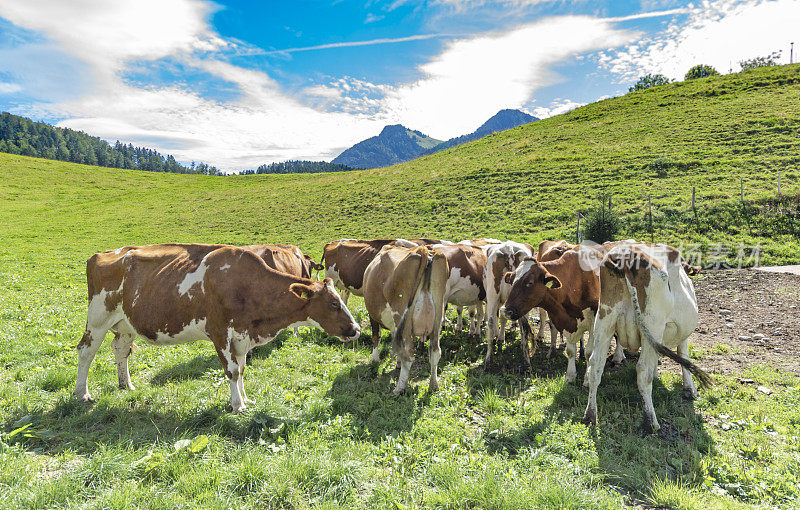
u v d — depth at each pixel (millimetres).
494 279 8266
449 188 32625
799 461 4836
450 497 4086
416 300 6895
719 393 6664
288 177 73312
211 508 3811
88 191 54875
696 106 42844
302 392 6656
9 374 7020
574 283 7297
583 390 6934
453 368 7977
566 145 39125
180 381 7117
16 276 17219
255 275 6121
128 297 6141
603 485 4480
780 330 9344
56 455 4664
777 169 24734
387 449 5000
